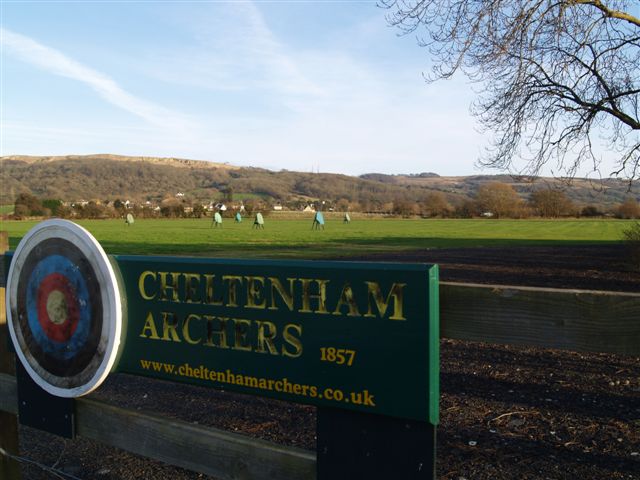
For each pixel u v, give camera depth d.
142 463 4.29
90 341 2.60
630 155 11.73
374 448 1.97
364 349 1.94
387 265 1.88
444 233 52.81
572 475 3.85
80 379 2.67
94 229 59.88
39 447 4.64
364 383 1.95
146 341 2.54
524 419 4.96
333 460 2.07
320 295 2.04
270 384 2.19
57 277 2.69
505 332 1.89
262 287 2.19
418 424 1.88
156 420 2.56
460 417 5.05
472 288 1.94
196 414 5.27
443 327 2.01
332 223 84.25
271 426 4.91
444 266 20.36
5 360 3.37
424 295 1.81
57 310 2.71
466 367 6.77
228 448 2.33
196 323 2.38
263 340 2.20
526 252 28.66
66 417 2.88
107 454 4.47
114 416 2.69
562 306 1.80
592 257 24.97
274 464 2.20
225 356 2.31
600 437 4.50
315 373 2.06
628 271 18.39
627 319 1.71
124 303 2.60
